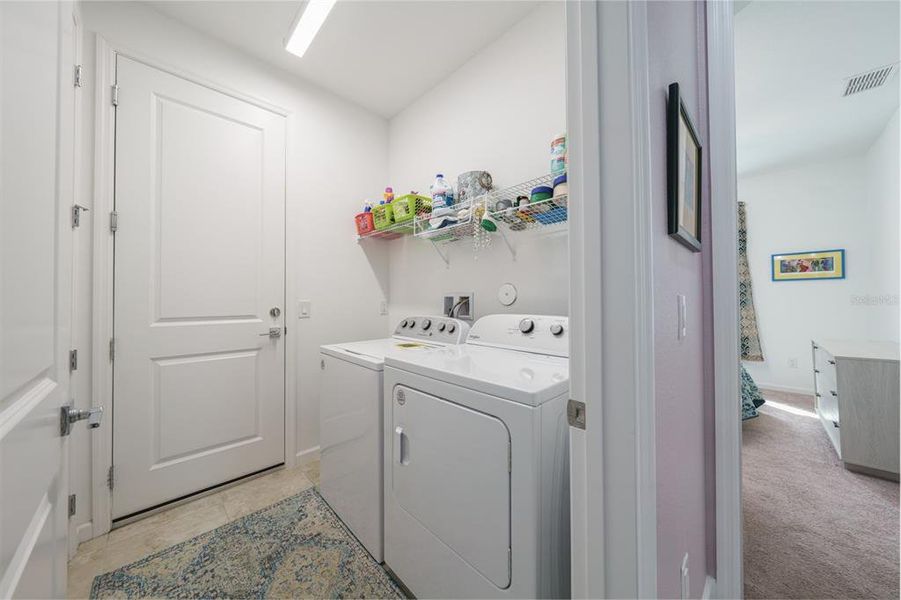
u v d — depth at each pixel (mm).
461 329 1715
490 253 1945
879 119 2842
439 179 1911
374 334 2607
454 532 1025
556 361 1236
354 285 2506
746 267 4098
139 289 1670
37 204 552
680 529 835
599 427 564
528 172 1758
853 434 2186
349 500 1538
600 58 557
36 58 545
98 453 1543
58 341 675
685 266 930
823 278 3648
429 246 2336
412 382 1193
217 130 1925
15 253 467
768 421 3062
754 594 1318
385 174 2709
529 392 852
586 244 574
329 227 2383
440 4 1692
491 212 1598
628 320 534
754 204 4055
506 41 1861
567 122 608
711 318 1205
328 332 2367
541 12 1697
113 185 1601
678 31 918
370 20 1783
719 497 1177
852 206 3486
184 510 1714
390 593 1231
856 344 2744
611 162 548
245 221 2023
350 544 1467
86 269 1522
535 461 844
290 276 2193
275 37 1924
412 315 2475
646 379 540
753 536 1645
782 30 1884
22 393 504
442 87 2258
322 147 2350
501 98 1887
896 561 1479
